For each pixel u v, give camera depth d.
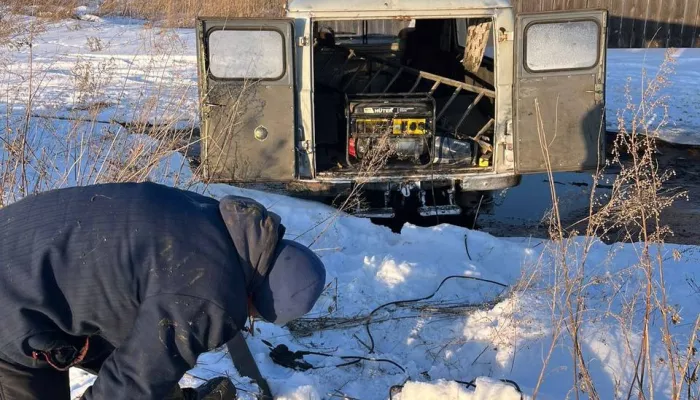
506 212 6.61
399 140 6.11
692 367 3.38
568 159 5.71
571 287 3.29
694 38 15.66
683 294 4.42
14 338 1.96
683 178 7.70
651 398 2.95
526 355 3.64
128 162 5.13
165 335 1.94
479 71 7.21
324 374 3.49
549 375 3.51
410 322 4.00
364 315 4.08
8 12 12.89
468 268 4.68
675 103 10.66
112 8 17.22
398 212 6.29
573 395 3.31
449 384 3.00
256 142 5.67
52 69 10.76
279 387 3.14
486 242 5.16
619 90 11.41
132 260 1.97
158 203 2.07
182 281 1.95
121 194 2.10
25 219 2.07
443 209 5.91
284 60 5.59
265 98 5.62
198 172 5.79
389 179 5.89
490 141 6.42
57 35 14.06
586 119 5.67
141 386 1.97
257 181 5.73
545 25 5.57
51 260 1.98
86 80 8.01
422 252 5.06
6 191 4.67
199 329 1.97
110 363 1.99
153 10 15.37
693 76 12.40
